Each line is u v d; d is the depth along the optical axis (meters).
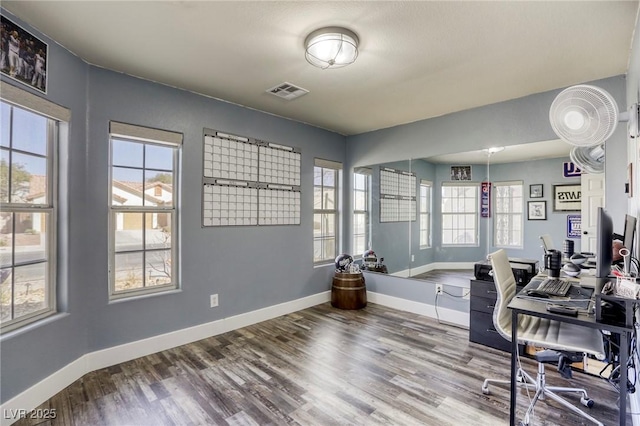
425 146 3.80
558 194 2.88
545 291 1.95
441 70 2.48
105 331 2.46
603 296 1.46
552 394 1.89
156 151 2.82
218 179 3.18
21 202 1.96
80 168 2.31
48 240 2.15
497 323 1.92
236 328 3.30
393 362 2.56
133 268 2.68
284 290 3.81
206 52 2.22
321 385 2.21
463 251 3.46
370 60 2.33
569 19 1.82
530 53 2.22
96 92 2.42
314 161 4.18
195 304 3.00
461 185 3.49
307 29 1.94
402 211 4.00
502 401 2.03
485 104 3.29
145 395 2.08
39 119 2.07
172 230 2.92
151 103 2.71
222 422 1.83
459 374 2.37
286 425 1.80
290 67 2.45
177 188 2.92
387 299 4.13
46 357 2.02
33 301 2.04
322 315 3.76
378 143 4.29
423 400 2.04
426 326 3.38
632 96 2.20
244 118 3.40
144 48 2.17
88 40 2.06
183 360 2.58
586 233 2.73
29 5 1.70
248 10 1.75
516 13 1.77
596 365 2.32
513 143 3.12
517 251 3.12
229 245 3.27
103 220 2.46
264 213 3.60
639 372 1.63
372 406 1.98
